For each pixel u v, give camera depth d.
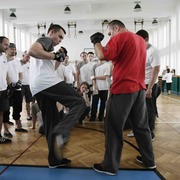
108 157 2.12
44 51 2.00
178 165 2.35
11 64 3.55
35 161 2.47
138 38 2.14
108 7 10.16
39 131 3.67
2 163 2.41
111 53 1.94
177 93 10.94
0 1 8.06
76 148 2.91
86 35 15.92
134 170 2.22
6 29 11.18
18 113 3.78
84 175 2.12
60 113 2.49
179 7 10.01
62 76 4.58
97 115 5.19
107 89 4.56
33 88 2.19
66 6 9.59
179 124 4.29
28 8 10.12
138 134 2.23
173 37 11.58
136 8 8.91
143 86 2.18
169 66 12.38
